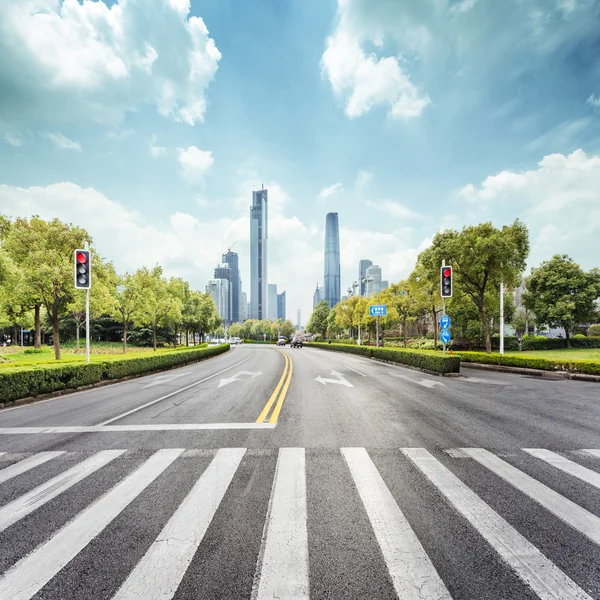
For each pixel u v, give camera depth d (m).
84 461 4.31
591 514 3.00
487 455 4.44
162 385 11.30
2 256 15.80
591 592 2.08
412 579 2.19
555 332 55.12
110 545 2.57
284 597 2.04
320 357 26.72
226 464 4.14
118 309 29.61
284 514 2.97
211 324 52.09
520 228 18.23
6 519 2.95
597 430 5.61
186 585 2.15
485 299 22.39
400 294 35.91
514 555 2.43
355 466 4.05
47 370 9.14
